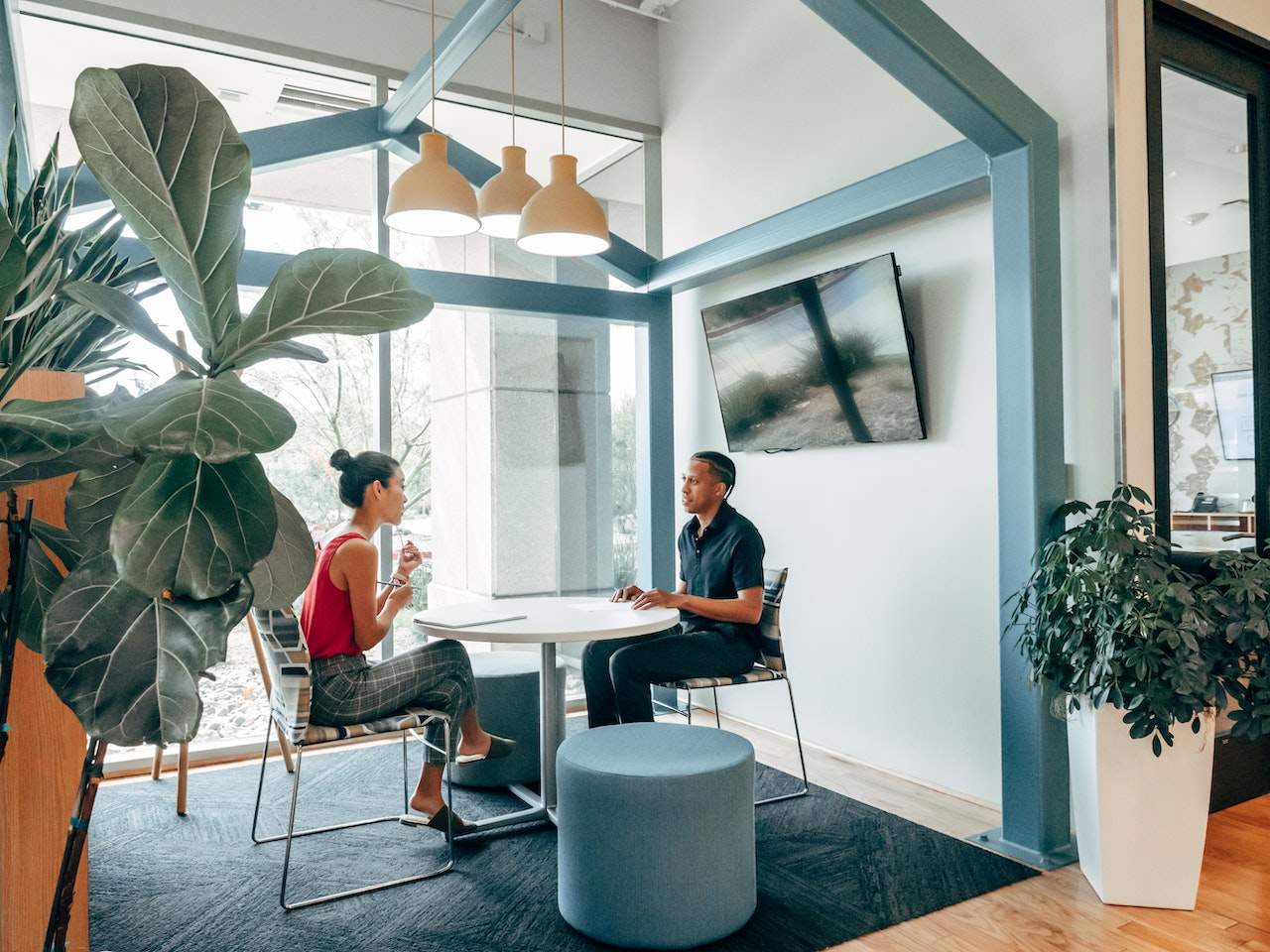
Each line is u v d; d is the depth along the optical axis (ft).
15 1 11.53
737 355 13.89
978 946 7.33
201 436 2.26
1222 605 7.68
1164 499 9.65
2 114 8.29
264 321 2.85
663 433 15.98
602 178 16.42
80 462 2.63
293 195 13.47
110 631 2.68
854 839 9.64
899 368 11.29
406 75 14.23
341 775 12.07
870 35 8.39
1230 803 10.46
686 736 8.43
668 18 16.26
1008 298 9.39
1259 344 10.73
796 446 13.32
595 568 15.72
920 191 10.69
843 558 12.78
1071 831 9.36
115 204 2.70
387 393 14.01
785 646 13.85
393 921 7.89
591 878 7.49
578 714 15.34
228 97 13.66
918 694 11.63
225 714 13.28
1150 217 9.59
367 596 8.66
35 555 3.32
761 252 13.24
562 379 15.43
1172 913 7.86
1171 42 10.04
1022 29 10.18
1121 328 9.07
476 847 9.55
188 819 10.48
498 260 14.94
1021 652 8.69
